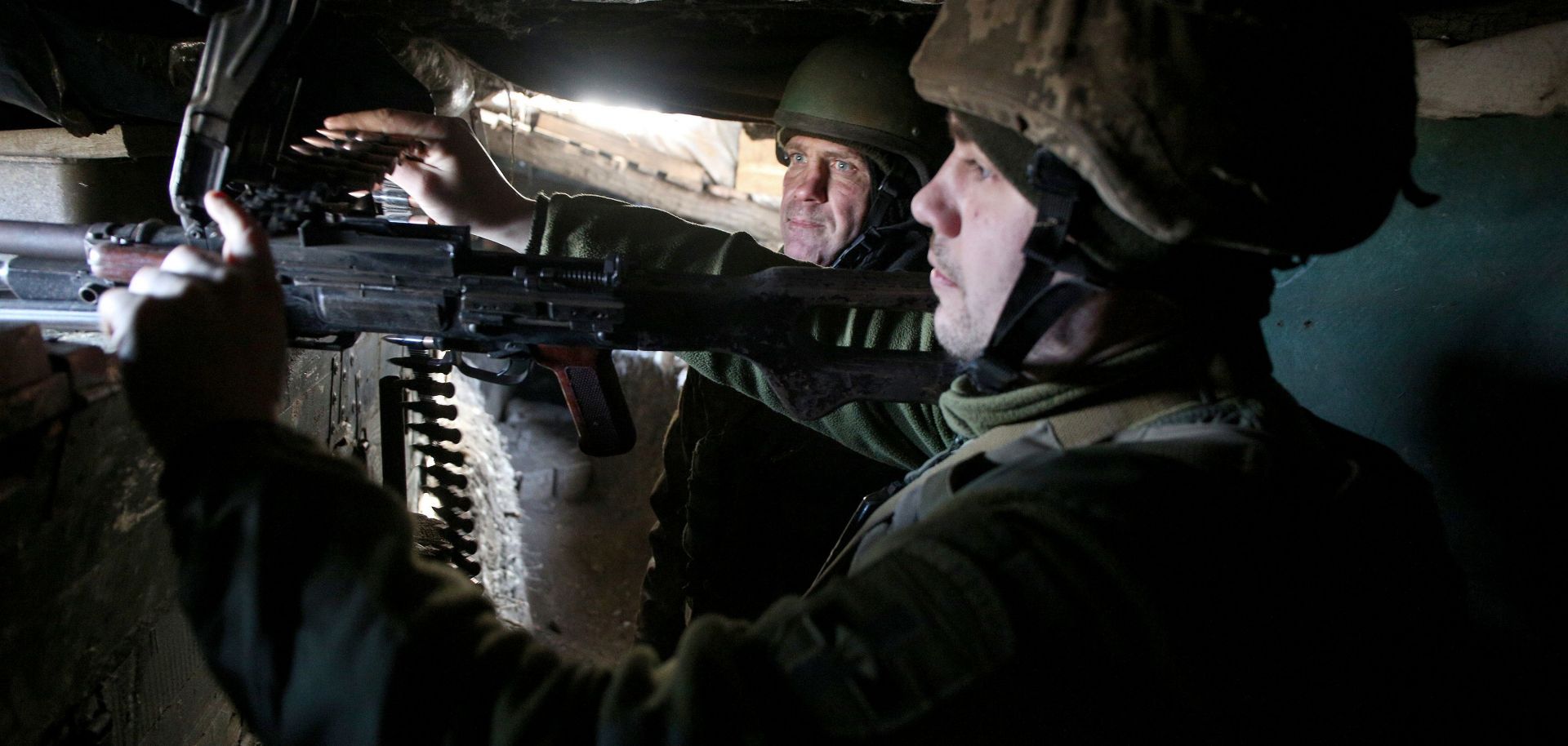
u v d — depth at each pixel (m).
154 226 0.98
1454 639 0.79
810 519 1.78
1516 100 1.16
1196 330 0.72
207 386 0.66
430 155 1.30
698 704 0.55
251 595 0.58
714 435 1.80
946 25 0.76
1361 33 0.67
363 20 1.46
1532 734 1.14
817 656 0.57
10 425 0.70
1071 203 0.68
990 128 0.72
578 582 3.56
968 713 0.59
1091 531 0.59
